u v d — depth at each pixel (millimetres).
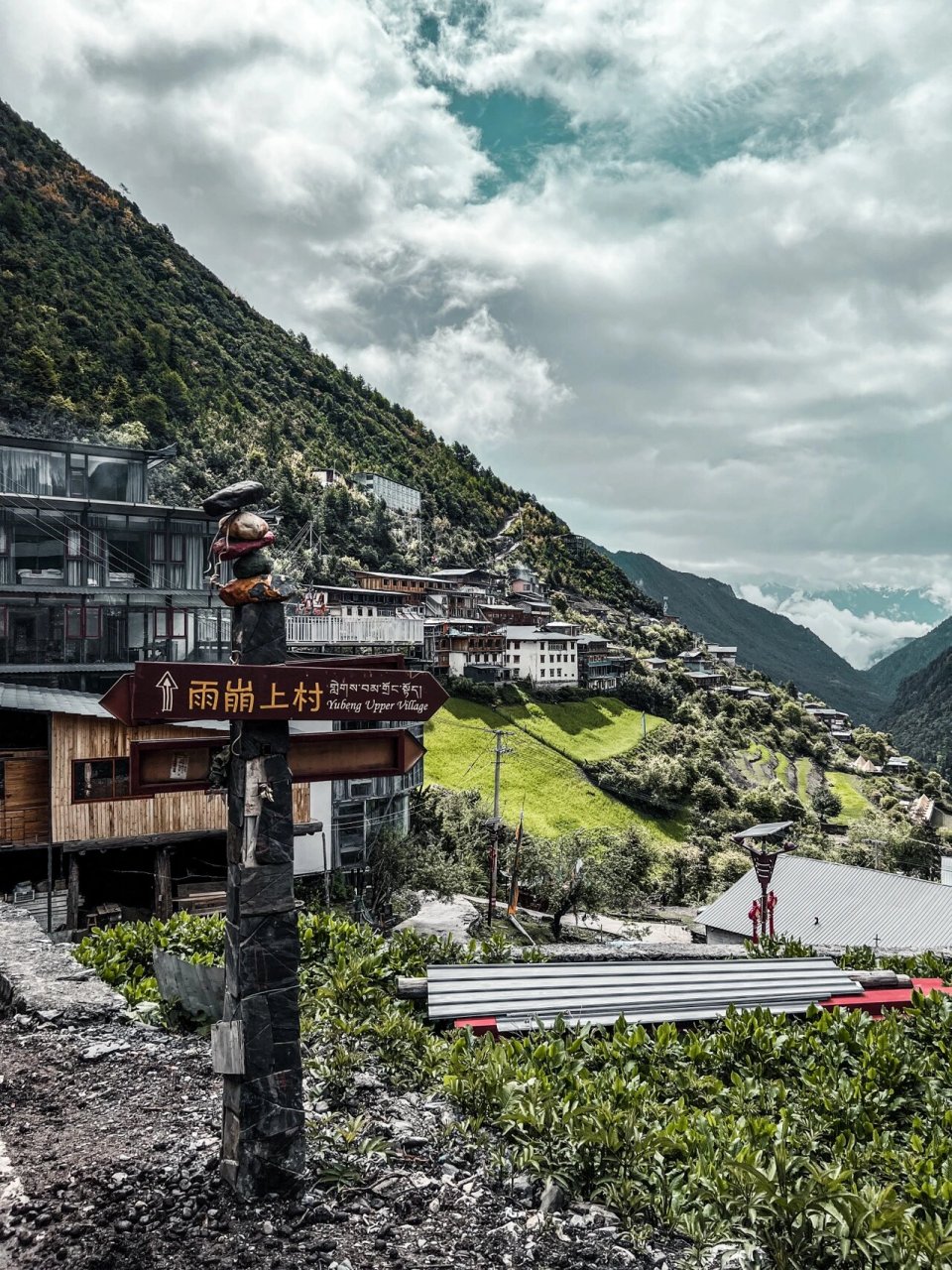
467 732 103625
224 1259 5508
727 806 105500
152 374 164250
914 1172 7238
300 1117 6293
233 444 163125
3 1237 5625
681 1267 5883
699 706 153250
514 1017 10789
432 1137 7312
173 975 10242
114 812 27938
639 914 63125
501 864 56531
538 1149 7059
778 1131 7656
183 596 45438
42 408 122312
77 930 27672
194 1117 7305
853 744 184875
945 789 162750
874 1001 12602
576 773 101062
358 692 6812
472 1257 5773
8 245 180625
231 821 6414
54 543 44344
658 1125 7691
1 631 41719
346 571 138625
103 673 43344
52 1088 7965
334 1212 6090
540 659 127750
